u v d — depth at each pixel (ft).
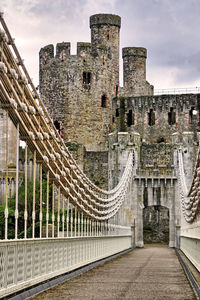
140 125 332.19
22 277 62.34
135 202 227.81
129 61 368.27
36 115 68.08
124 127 330.13
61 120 321.52
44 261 71.92
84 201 99.66
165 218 295.69
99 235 124.36
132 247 220.02
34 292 64.08
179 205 226.79
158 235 294.46
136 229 225.35
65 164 84.99
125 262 122.42
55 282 74.02
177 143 234.38
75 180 91.04
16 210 61.26
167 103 333.21
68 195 88.22
